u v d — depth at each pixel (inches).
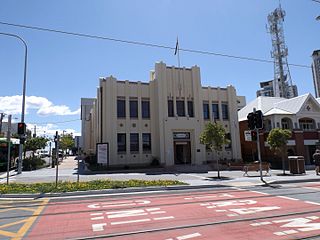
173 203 443.5
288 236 267.0
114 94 1307.8
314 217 338.3
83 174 1074.7
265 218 337.7
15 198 504.4
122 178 883.4
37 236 283.3
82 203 454.6
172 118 1350.9
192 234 278.7
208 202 449.1
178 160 1363.2
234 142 1467.8
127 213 376.5
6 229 308.8
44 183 655.8
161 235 277.9
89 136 2433.6
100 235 283.0
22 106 1085.1
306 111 1477.6
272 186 647.8
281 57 2169.0
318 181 745.6
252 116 756.6
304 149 1414.9
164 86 1362.0
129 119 1327.5
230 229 293.9
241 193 546.0
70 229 306.3
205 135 942.4
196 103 1411.2
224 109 1502.2
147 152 1336.1
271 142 986.1
